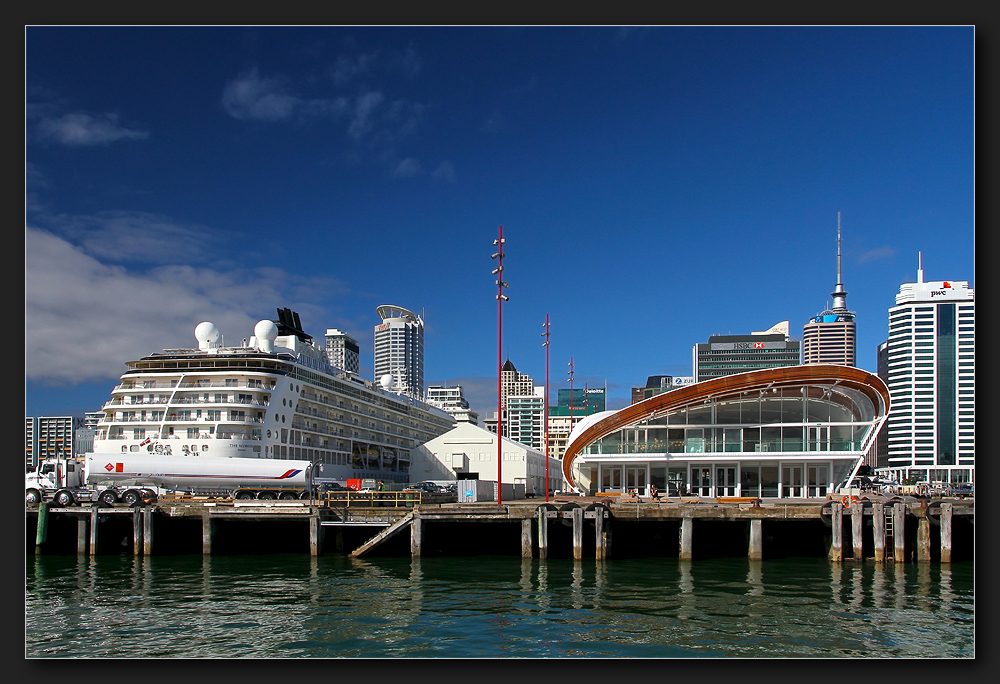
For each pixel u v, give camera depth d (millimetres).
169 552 55500
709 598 35875
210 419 81438
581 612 32844
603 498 72812
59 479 73562
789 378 70750
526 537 49688
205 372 85625
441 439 108000
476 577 42656
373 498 55406
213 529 53781
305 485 70938
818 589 38250
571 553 53844
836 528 47344
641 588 38719
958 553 51188
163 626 30719
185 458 69500
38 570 46250
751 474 74438
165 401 83750
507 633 29141
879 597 36094
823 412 77125
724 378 71625
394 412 131000
